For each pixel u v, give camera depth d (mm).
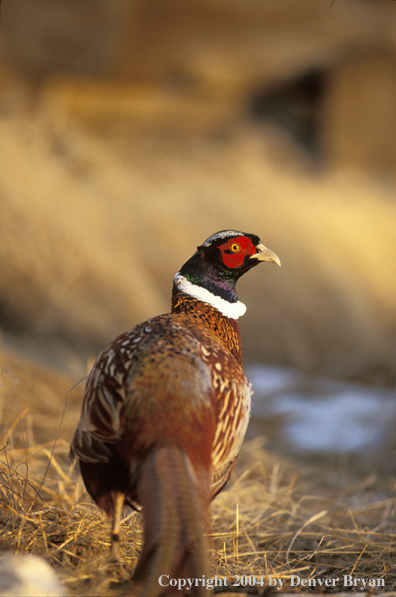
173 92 16625
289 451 8070
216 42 15961
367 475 7281
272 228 13609
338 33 17406
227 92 17375
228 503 5457
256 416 9344
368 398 10039
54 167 11648
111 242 11570
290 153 18953
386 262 15125
